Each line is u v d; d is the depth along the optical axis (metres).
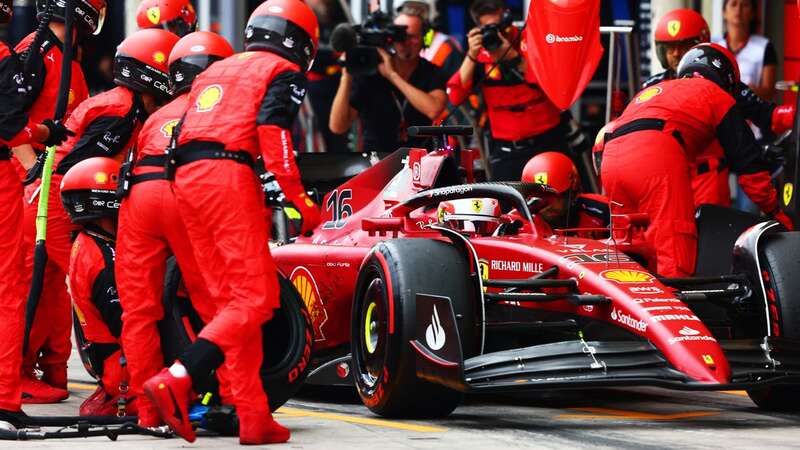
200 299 19.92
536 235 23.47
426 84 36.22
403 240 22.00
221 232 18.48
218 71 19.11
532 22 32.84
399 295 21.20
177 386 17.83
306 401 25.12
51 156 22.52
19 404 20.14
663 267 27.02
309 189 28.48
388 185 26.06
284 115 18.53
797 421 21.75
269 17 19.27
